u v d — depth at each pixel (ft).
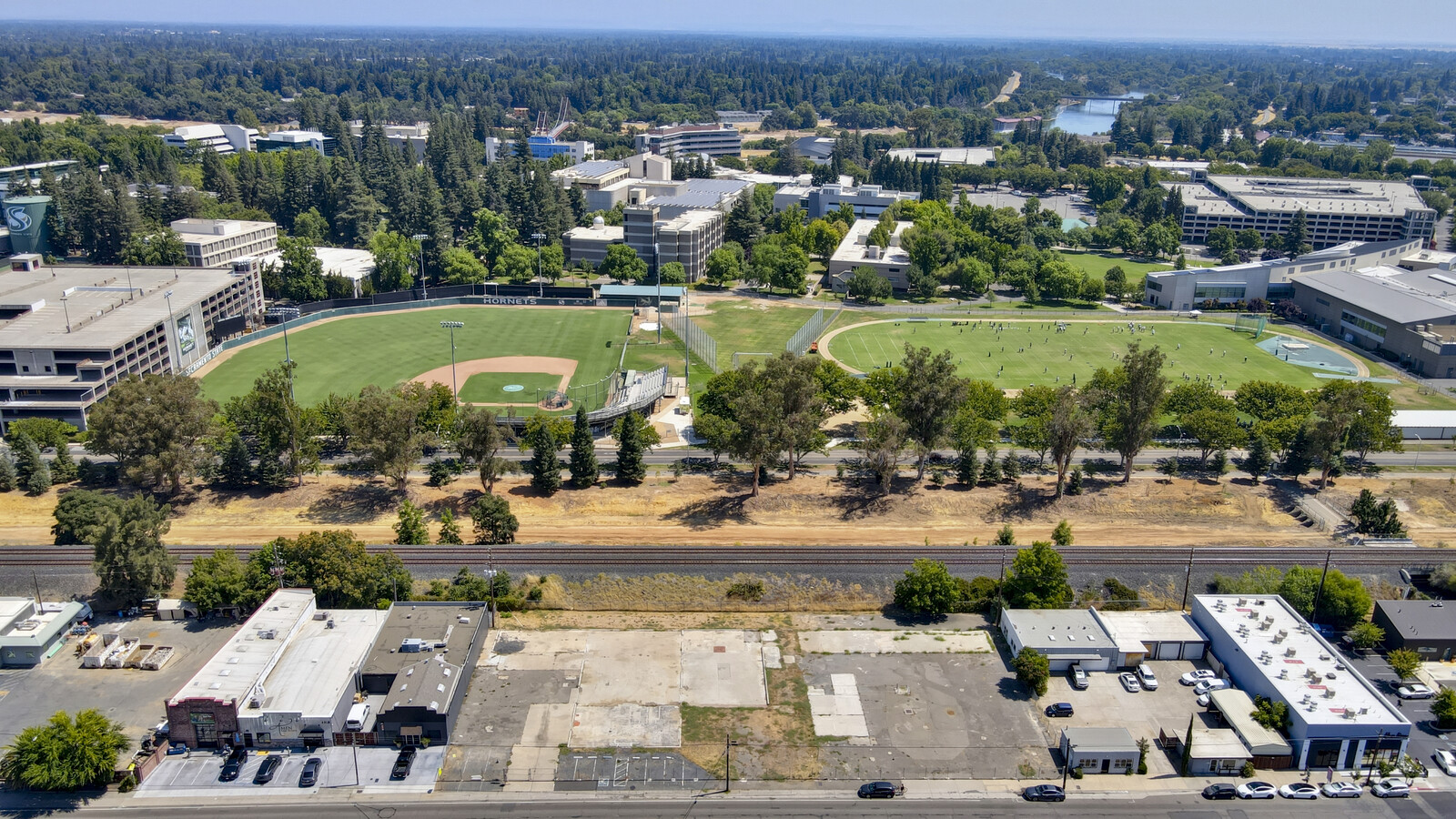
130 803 333.42
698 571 483.92
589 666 410.72
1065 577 456.45
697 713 382.63
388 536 529.86
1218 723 379.14
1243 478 613.93
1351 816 334.44
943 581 447.01
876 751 363.35
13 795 335.67
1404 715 375.25
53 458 608.19
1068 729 362.33
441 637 411.54
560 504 570.05
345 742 362.94
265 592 438.40
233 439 586.04
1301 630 420.36
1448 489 600.39
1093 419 606.96
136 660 407.23
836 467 633.20
